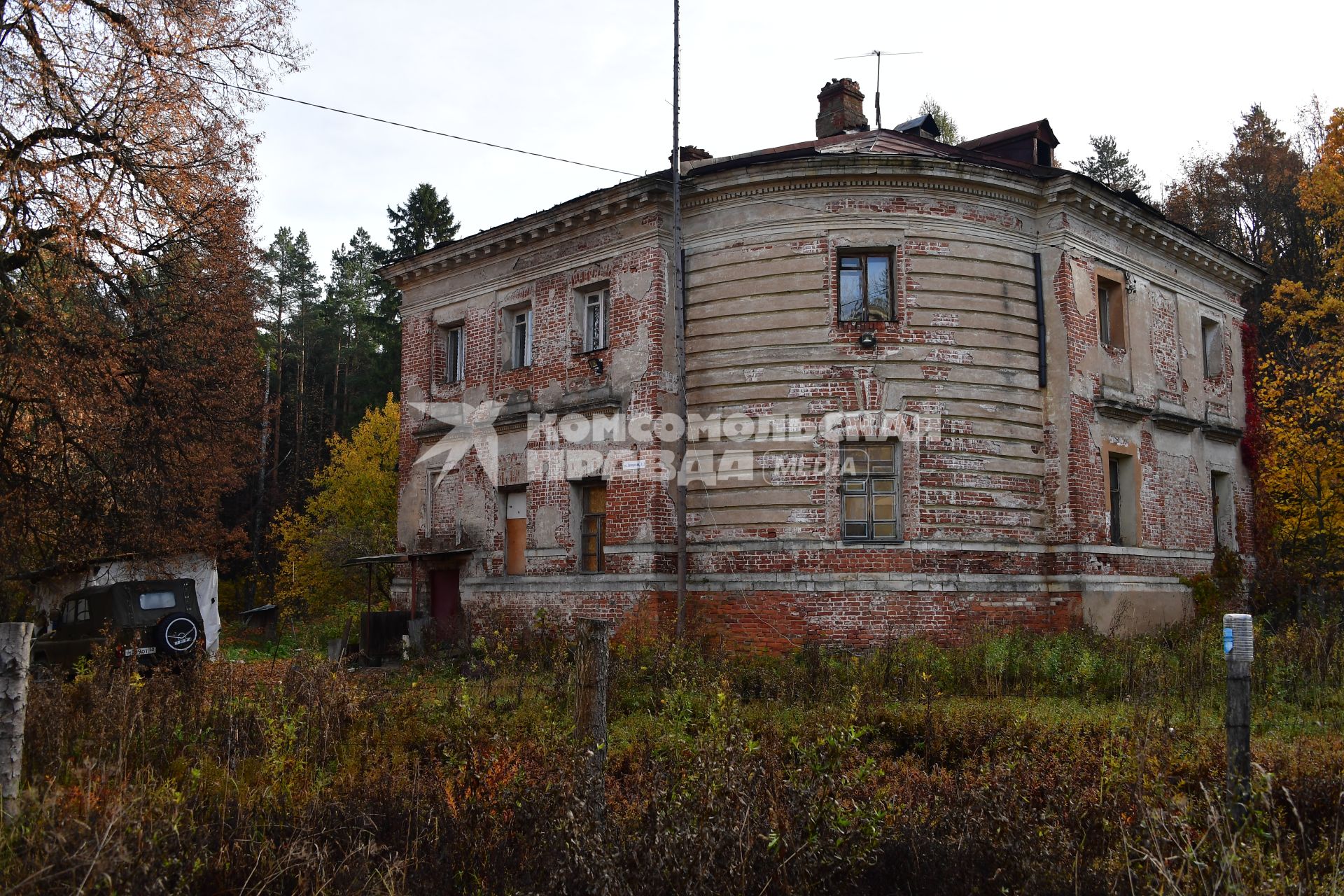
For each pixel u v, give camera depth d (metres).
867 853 5.91
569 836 5.65
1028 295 19.78
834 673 14.34
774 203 19.45
